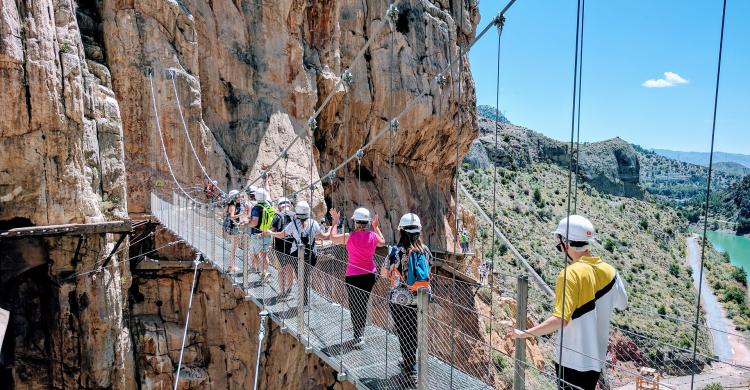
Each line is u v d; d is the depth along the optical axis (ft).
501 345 61.52
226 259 41.86
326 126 85.92
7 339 50.16
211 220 44.42
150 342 57.57
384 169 98.37
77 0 61.72
